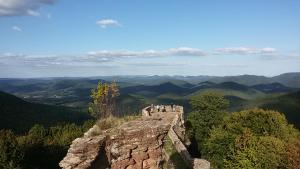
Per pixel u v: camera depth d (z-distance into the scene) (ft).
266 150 164.55
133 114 140.36
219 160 182.50
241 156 165.89
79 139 96.78
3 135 147.74
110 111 141.49
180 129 124.16
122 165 97.40
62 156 184.55
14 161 139.13
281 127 201.36
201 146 210.59
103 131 104.83
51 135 275.39
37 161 165.27
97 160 96.27
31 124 482.28
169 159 99.55
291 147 170.40
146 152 102.78
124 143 100.32
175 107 161.99
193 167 80.64
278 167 166.71
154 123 111.34
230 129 200.64
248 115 214.28
